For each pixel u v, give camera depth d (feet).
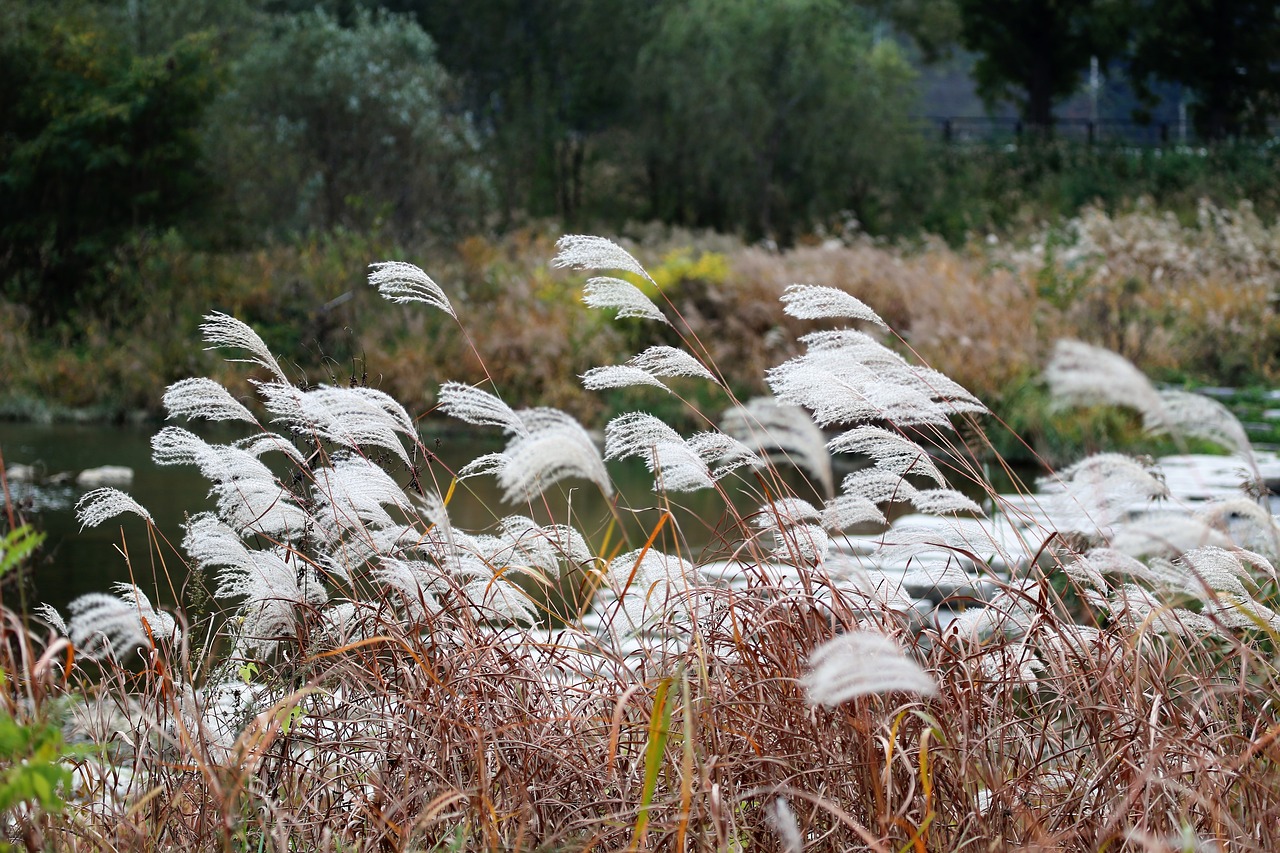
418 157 72.64
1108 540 10.09
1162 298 50.26
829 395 9.73
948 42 123.24
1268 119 116.98
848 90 89.20
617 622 10.32
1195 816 8.54
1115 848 8.42
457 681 9.26
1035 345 43.70
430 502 9.76
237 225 69.51
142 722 9.50
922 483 31.91
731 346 51.62
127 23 75.72
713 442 10.01
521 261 66.95
